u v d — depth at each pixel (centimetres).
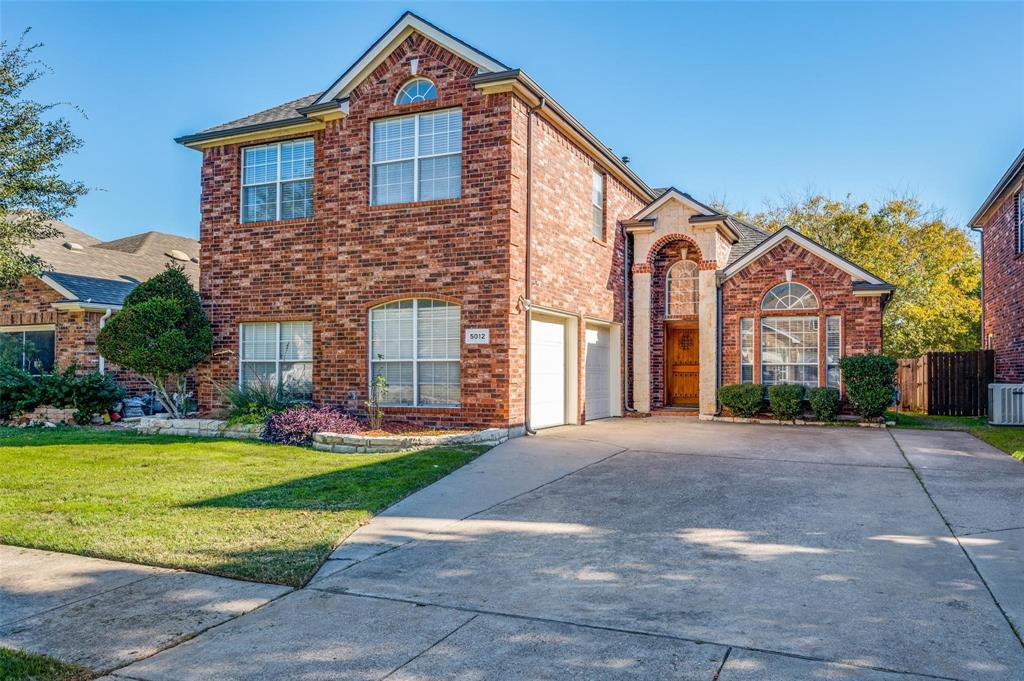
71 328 1878
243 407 1469
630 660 460
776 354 1867
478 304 1383
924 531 751
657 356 2020
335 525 779
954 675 434
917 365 2270
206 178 1688
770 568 638
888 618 520
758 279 1886
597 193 1856
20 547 711
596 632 505
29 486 952
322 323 1527
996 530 751
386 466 1087
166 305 1515
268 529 762
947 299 3244
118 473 1038
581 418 1677
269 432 1342
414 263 1435
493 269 1373
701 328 1908
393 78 1465
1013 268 1958
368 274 1473
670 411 1970
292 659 471
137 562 665
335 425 1321
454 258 1405
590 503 897
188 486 955
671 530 770
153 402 1877
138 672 455
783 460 1178
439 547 719
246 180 1662
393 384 1458
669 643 484
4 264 1702
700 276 1925
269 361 1623
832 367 1817
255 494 912
